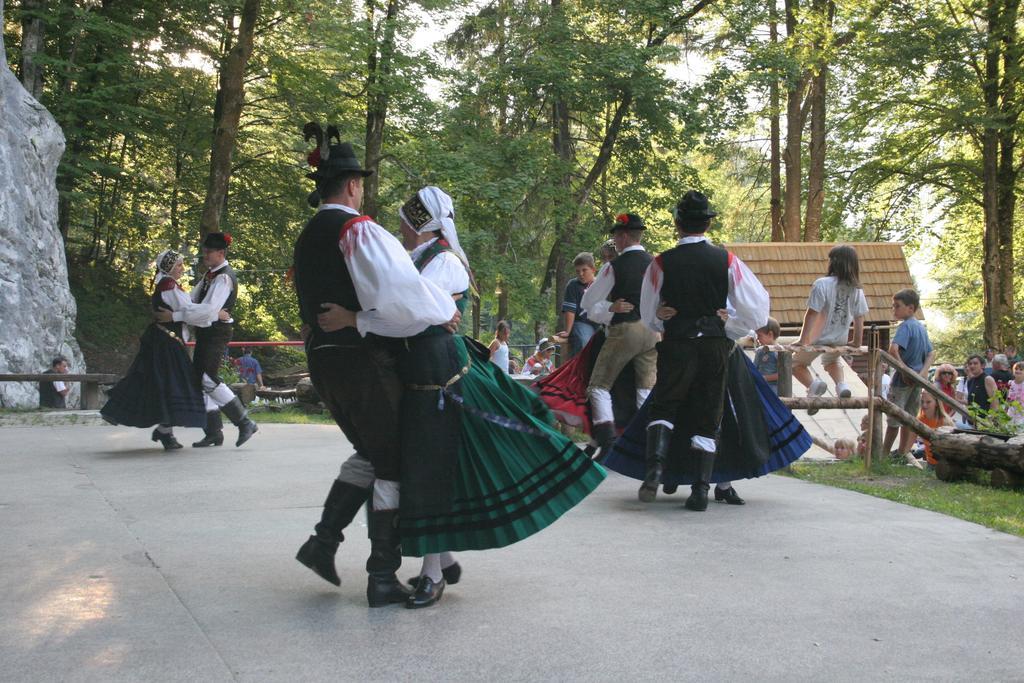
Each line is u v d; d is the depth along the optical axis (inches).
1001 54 884.6
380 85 778.2
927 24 836.6
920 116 924.6
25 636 116.3
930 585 143.6
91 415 393.4
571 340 356.8
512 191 805.2
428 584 132.4
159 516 191.2
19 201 599.8
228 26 848.9
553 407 258.2
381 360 127.9
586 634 119.8
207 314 284.0
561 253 903.1
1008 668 109.1
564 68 825.5
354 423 130.0
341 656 111.0
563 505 133.9
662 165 925.2
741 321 204.4
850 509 206.1
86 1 813.9
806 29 842.2
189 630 119.6
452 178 787.4
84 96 777.6
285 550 163.0
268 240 1018.7
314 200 134.2
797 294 526.9
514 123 896.9
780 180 1032.2
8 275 574.9
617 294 246.8
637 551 164.7
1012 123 900.6
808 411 274.8
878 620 126.3
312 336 131.2
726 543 171.3
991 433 253.8
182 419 286.5
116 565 151.6
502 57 861.8
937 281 1306.6
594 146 960.9
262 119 944.3
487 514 130.8
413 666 108.1
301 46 842.2
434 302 122.9
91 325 902.4
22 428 370.0
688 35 924.6
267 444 315.0
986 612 130.3
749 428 211.8
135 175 944.3
